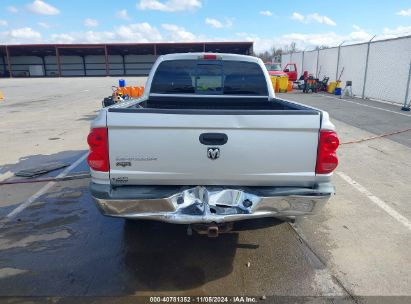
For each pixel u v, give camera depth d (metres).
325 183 2.99
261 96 4.95
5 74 62.88
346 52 20.55
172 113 2.78
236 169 2.89
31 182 5.71
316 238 3.81
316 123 2.84
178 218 2.88
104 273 3.20
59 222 4.27
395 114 12.60
